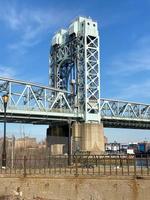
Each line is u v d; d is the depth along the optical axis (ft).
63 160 148.36
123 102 525.75
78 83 485.15
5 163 131.03
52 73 532.73
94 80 488.44
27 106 414.41
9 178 113.80
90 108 477.36
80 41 493.77
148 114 549.13
